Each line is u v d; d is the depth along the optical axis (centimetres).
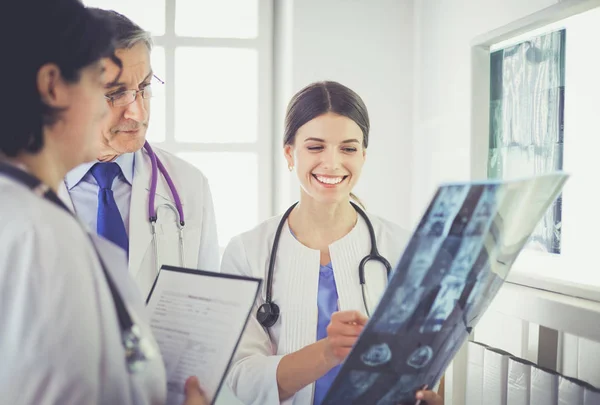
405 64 209
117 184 123
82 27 57
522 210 66
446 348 76
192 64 238
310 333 103
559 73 111
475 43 134
